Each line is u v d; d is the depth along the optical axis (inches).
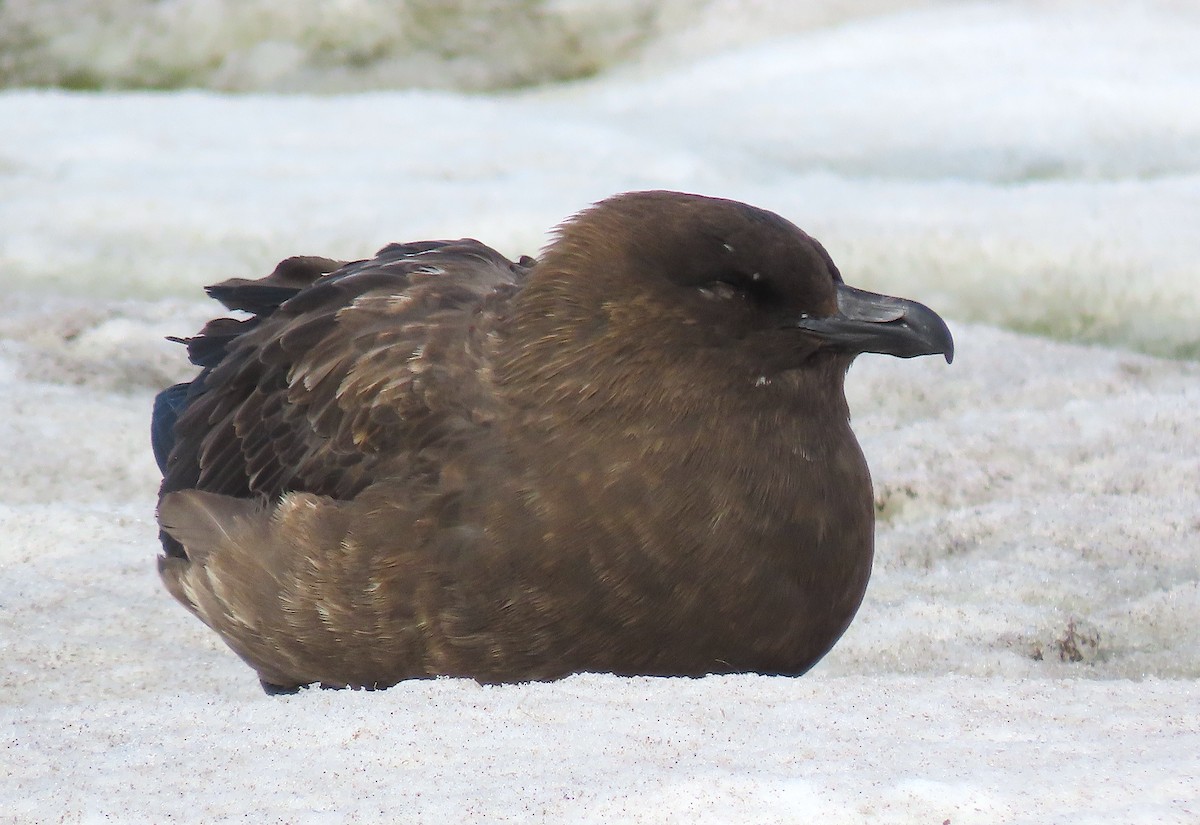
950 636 429.1
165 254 780.6
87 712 326.0
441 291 415.5
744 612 369.1
